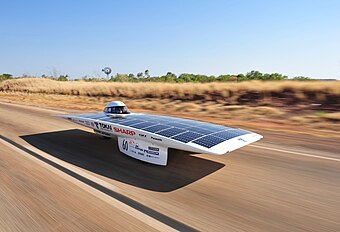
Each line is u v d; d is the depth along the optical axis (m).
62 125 13.17
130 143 6.97
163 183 5.42
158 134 6.03
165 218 3.95
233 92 23.59
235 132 6.62
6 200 4.48
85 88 42.03
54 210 4.12
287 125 13.18
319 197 4.77
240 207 4.36
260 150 8.14
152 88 31.53
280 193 4.95
